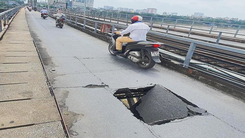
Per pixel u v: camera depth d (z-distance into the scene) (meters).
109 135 2.21
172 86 4.05
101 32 9.99
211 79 4.28
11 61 4.34
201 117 2.91
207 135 2.45
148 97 3.83
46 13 22.23
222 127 2.68
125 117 2.63
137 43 4.93
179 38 4.99
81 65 4.85
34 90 3.01
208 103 3.41
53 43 7.48
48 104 2.65
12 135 1.98
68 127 2.27
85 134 2.18
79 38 9.41
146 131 2.38
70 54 5.92
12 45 5.97
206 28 17.86
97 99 3.05
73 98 3.00
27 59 4.61
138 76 4.46
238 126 2.75
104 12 23.05
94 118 2.52
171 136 2.34
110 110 2.76
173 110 3.29
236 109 3.27
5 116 2.27
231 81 4.00
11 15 16.42
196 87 4.13
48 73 4.03
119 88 3.61
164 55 6.08
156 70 5.11
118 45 5.43
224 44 10.54
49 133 2.07
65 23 17.88
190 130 2.52
